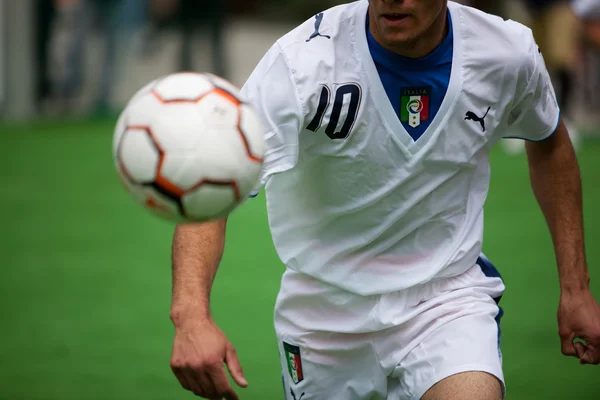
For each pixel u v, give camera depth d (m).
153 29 60.44
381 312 10.86
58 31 50.62
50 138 44.16
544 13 40.03
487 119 10.43
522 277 22.62
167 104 7.95
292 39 10.09
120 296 21.67
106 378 16.75
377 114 10.09
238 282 22.75
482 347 10.35
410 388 10.55
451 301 10.96
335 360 11.34
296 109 9.82
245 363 17.47
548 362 17.28
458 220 10.89
